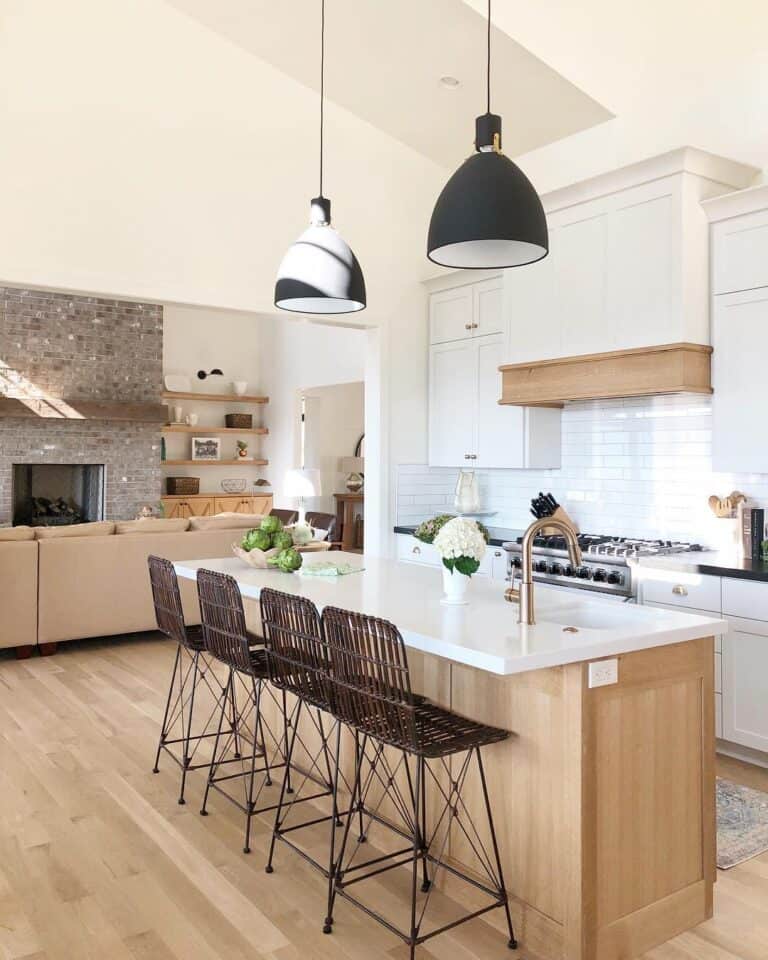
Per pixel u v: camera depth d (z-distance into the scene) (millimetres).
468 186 2707
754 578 3850
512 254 3049
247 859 3053
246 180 5750
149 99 5352
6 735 4367
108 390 10492
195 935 2553
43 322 10000
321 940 2541
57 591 6047
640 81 5168
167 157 5418
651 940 2551
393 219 6496
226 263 5672
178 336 11750
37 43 4969
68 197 5066
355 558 4445
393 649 2338
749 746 3904
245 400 11922
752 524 4359
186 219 5500
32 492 10422
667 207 4453
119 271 5238
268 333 12227
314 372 11133
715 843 2762
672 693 2629
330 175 6145
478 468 6508
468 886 2764
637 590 4445
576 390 5012
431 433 6652
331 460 12273
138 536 6406
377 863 3045
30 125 4945
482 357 6117
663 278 4473
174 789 3689
